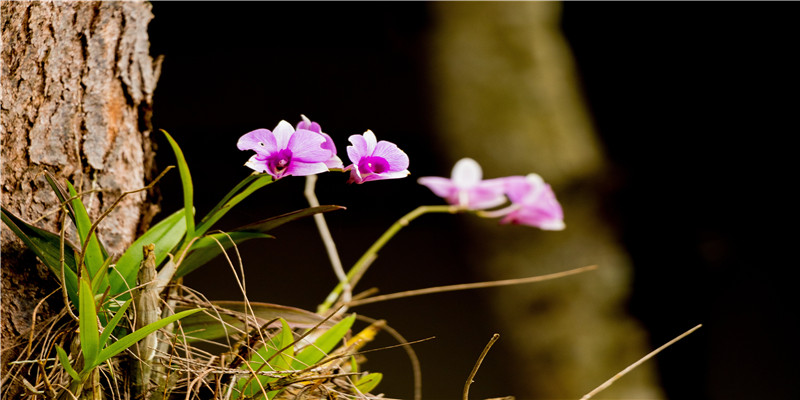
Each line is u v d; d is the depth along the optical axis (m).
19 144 1.55
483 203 1.68
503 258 3.71
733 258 5.36
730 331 6.15
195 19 6.39
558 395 3.67
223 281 6.23
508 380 3.84
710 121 5.65
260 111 6.73
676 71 5.74
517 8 3.94
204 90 6.66
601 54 5.83
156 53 5.70
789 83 5.43
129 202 1.59
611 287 3.70
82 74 1.58
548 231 3.71
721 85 5.64
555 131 3.86
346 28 6.60
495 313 3.79
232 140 6.68
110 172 1.58
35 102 1.56
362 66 6.79
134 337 1.47
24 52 1.56
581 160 3.81
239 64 6.70
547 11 4.09
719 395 6.19
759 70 5.52
